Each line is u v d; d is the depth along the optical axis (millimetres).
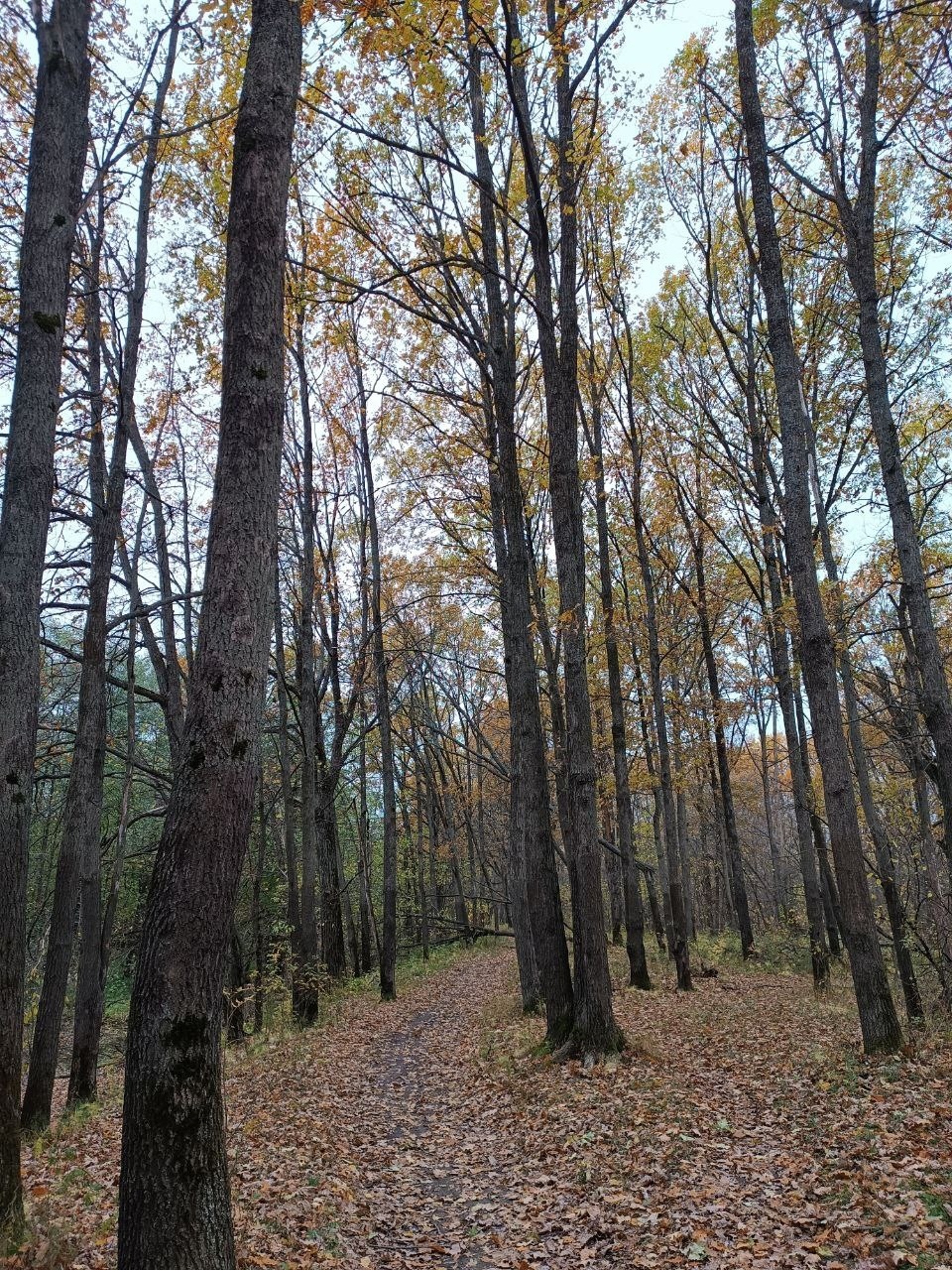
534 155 9172
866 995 8328
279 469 3996
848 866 8609
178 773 3551
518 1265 4809
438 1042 13141
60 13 5676
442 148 11891
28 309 5652
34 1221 5027
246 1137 7445
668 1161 5902
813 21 10023
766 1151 5980
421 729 33031
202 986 3320
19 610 5379
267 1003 19797
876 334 9320
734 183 13594
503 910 48188
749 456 15812
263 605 3787
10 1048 5004
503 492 14188
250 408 3889
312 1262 4758
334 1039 13711
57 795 22312
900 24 8430
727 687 20656
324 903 23219
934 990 13531
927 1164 5078
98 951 11078
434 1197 6227
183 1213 3086
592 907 9438
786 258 14211
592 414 16562
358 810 32969
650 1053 9133
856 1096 6840
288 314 12281
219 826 3451
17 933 5094
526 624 11930
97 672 10430
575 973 9547
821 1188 5094
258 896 20625
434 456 17047
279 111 4227
